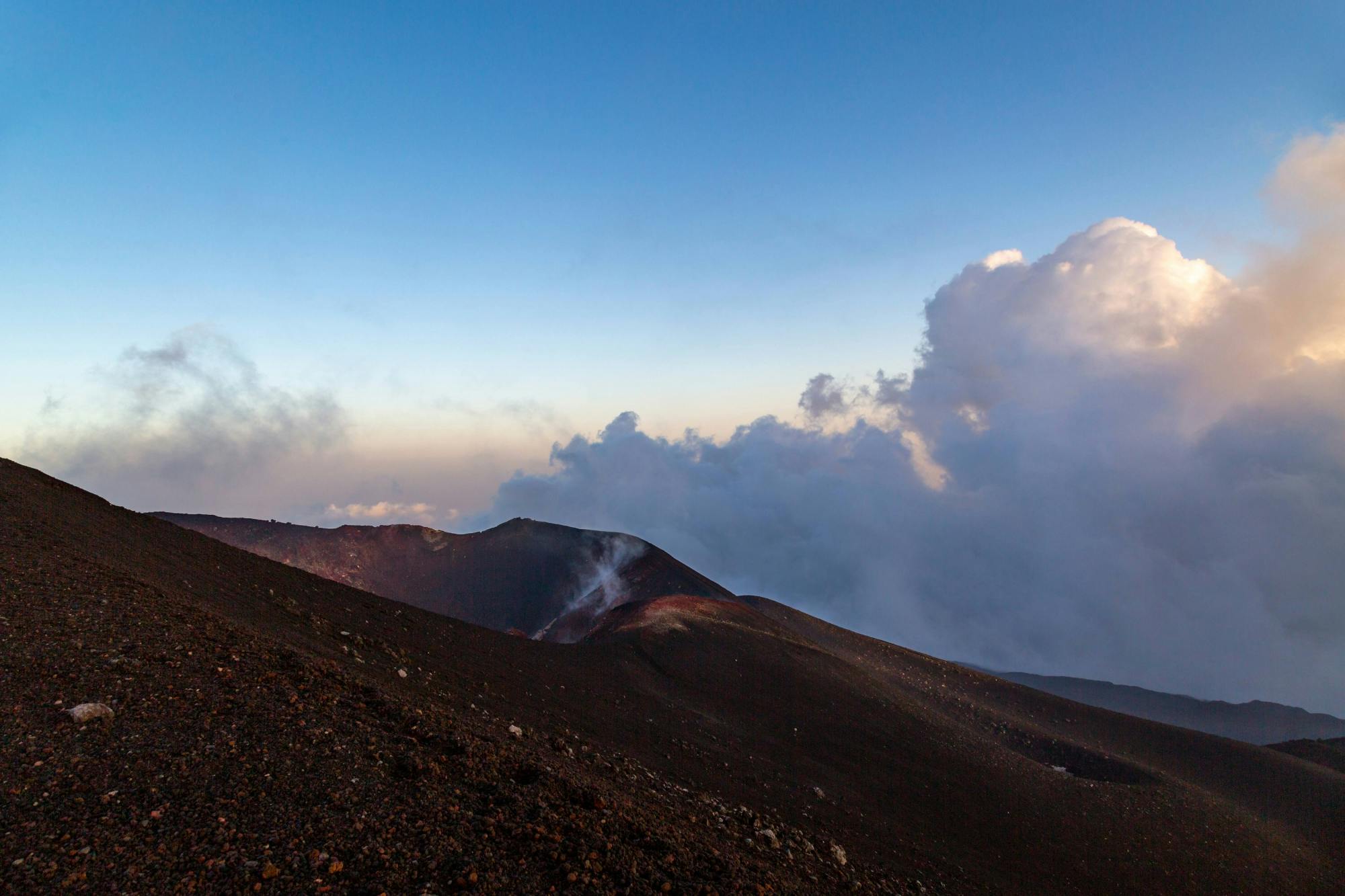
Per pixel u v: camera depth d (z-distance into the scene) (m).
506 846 7.61
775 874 10.88
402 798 8.11
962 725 48.00
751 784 23.95
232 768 7.81
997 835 29.38
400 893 6.36
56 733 7.61
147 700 8.94
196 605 15.14
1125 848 31.69
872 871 17.22
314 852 6.68
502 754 10.42
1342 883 35.75
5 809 6.22
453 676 22.05
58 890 5.49
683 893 7.71
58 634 10.26
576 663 36.00
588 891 7.18
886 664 63.22
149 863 6.02
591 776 13.24
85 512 21.52
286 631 17.53
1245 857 34.78
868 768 33.16
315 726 9.38
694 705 35.16
